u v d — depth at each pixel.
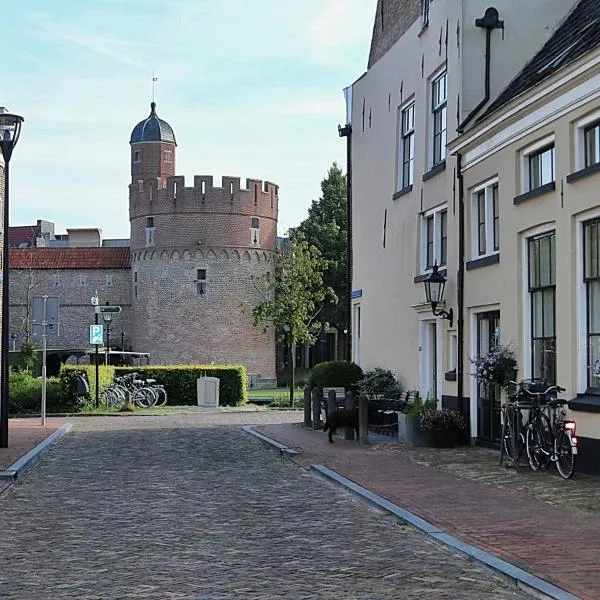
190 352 60.34
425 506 9.99
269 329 61.66
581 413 12.27
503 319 14.95
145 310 61.56
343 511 10.19
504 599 6.31
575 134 12.77
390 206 21.56
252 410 32.12
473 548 7.77
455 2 17.34
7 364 17.16
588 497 10.33
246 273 61.22
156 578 6.98
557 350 13.05
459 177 16.91
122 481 12.85
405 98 20.66
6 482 12.64
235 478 13.12
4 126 17.05
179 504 10.74
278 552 7.96
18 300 65.69
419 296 19.45
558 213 13.11
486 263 15.71
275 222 63.62
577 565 7.04
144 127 74.75
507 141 14.87
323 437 18.69
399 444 16.94
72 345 65.44
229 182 60.78
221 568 7.33
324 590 6.58
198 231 60.41
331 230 62.47
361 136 24.20
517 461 13.07
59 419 27.12
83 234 86.62
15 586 6.76
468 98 17.05
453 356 17.38
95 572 7.21
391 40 22.34
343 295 62.44
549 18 17.17
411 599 6.32
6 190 17.16
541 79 13.81
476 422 16.36
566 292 12.82
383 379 20.72
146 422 25.59
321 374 22.80
